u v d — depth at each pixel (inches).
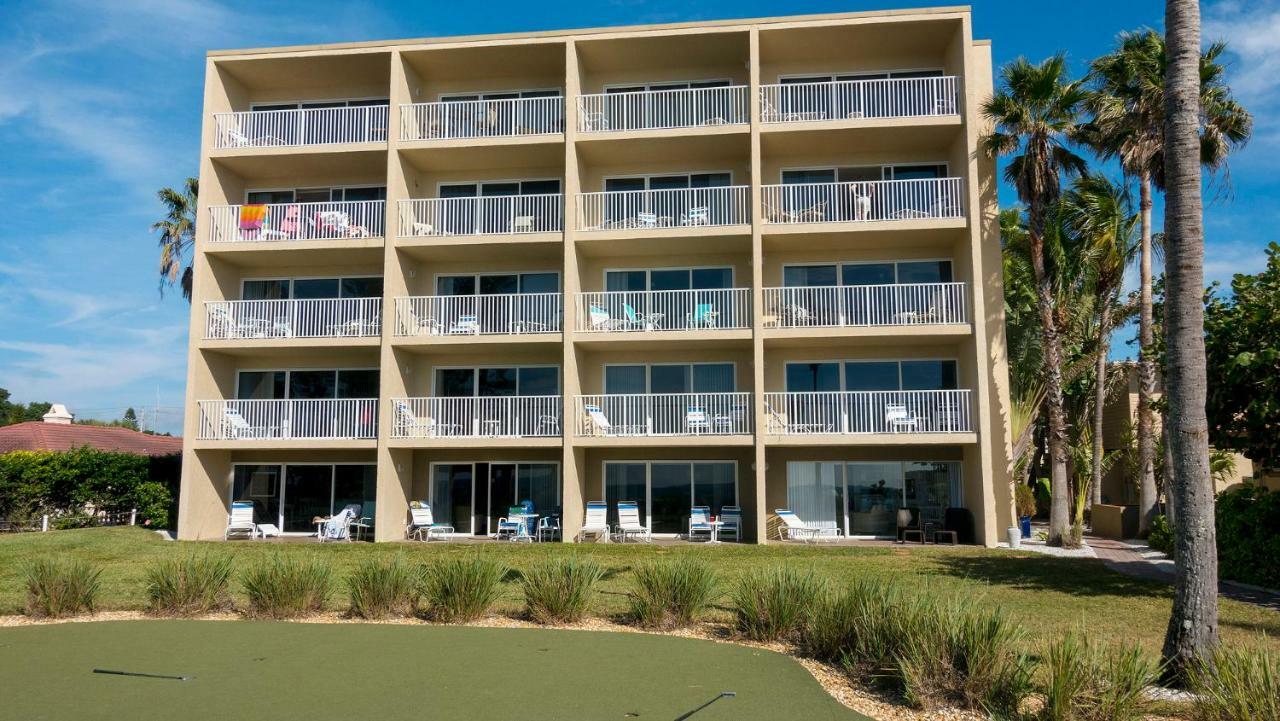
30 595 450.9
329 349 890.1
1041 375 1047.6
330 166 908.6
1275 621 409.7
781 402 844.0
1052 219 882.8
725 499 855.1
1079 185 893.2
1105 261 975.0
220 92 902.4
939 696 272.8
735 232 812.0
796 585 390.6
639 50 863.1
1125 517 896.3
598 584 533.0
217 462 889.5
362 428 862.5
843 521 839.7
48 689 303.7
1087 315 1096.8
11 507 892.6
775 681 309.6
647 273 887.1
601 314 829.2
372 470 898.7
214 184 891.4
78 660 347.3
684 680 311.7
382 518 816.9
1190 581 297.0
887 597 330.6
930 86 831.1
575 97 843.4
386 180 940.6
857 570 591.5
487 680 312.7
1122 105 784.9
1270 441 507.2
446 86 931.3
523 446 824.3
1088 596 480.4
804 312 818.2
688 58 882.8
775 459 851.4
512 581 532.1
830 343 834.8
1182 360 309.0
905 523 803.4
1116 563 633.6
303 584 448.1
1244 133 773.9
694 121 847.1
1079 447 1203.2
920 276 853.2
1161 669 269.3
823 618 346.6
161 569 466.3
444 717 268.8
